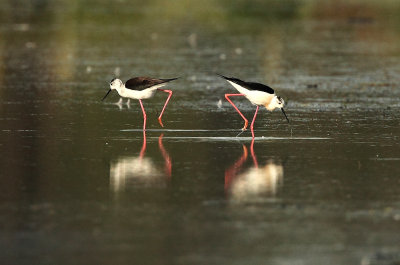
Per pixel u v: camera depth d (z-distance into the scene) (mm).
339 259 8984
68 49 30172
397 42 32938
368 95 21344
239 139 15734
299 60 27844
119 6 47156
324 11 44906
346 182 12195
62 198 11258
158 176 12539
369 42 32844
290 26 38281
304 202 11102
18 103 19719
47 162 13477
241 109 19438
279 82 23375
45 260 8891
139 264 8812
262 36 34438
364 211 10688
